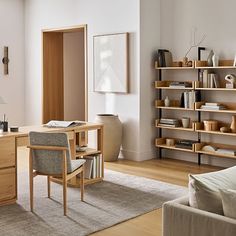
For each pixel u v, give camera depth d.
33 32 9.86
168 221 3.53
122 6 8.06
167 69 8.19
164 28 8.16
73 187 6.34
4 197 5.61
